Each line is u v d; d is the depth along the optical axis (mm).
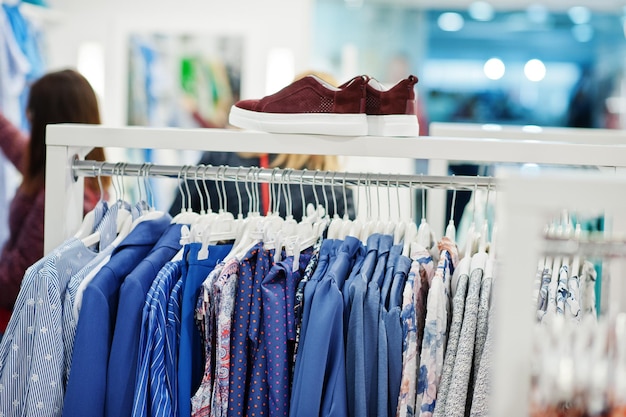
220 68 3939
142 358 1329
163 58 3939
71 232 1547
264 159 2461
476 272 1366
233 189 2424
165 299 1362
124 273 1411
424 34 4617
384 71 4625
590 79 4680
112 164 1552
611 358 835
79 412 1315
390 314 1335
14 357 1344
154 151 3746
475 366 1332
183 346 1390
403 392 1329
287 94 1448
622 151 1379
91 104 2672
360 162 3174
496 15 4621
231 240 1561
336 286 1319
